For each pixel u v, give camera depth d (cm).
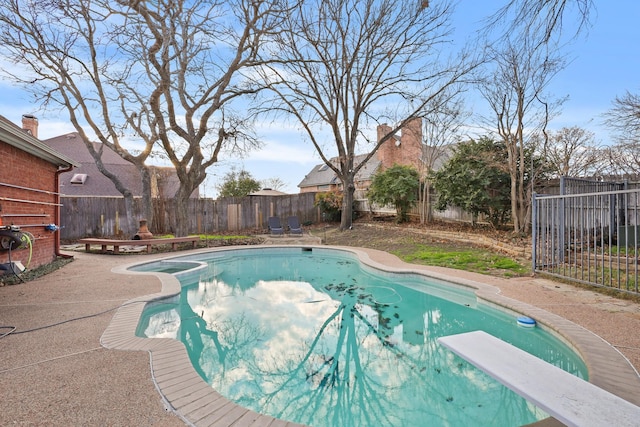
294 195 1856
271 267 959
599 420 150
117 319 407
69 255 904
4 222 638
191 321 524
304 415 291
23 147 683
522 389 176
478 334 255
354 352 411
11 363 290
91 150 1327
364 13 1314
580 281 539
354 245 1230
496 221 1102
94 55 1202
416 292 673
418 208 1480
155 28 945
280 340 452
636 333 351
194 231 1638
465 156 1081
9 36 1071
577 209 678
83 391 245
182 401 233
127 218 1458
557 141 1165
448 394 315
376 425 275
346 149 1631
